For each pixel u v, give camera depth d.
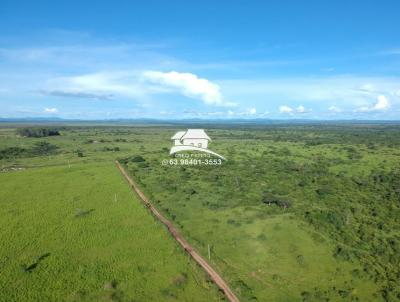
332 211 64.44
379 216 62.38
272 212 65.06
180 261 46.84
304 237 53.59
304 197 75.31
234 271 44.88
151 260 47.06
